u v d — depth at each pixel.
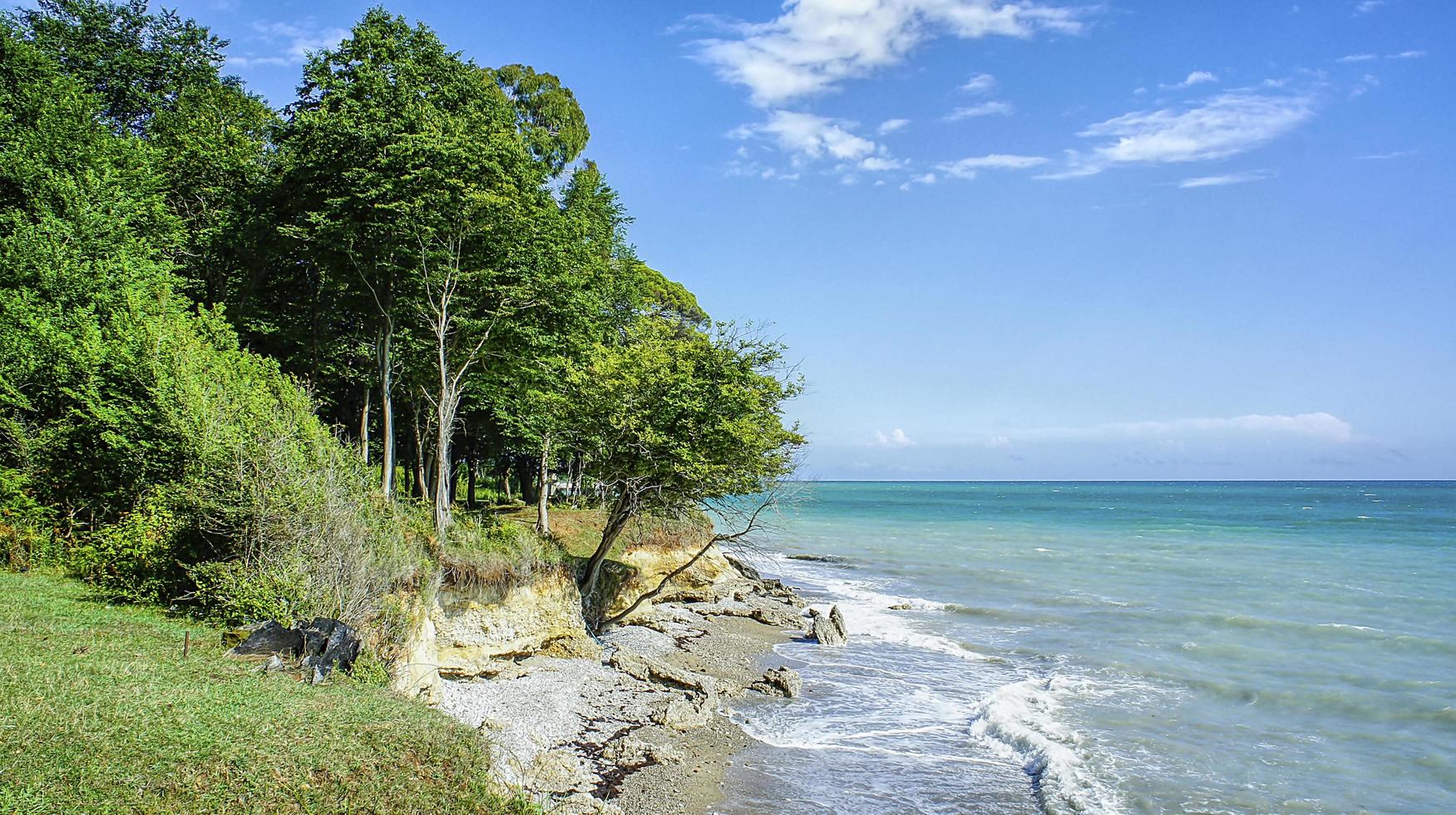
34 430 17.77
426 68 21.67
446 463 20.28
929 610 32.69
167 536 15.10
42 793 7.42
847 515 102.56
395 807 8.77
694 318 50.19
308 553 14.45
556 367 26.36
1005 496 181.12
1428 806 14.05
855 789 14.58
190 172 26.08
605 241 33.09
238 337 22.34
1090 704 19.48
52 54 26.80
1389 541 58.59
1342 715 18.59
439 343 20.80
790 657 24.61
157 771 8.23
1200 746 16.67
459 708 16.50
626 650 21.62
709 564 36.56
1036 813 13.82
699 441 23.47
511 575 20.72
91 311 19.12
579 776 14.16
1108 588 37.28
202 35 31.73
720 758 15.82
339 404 30.53
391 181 19.42
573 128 40.00
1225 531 69.88
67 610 13.20
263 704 10.30
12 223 20.28
